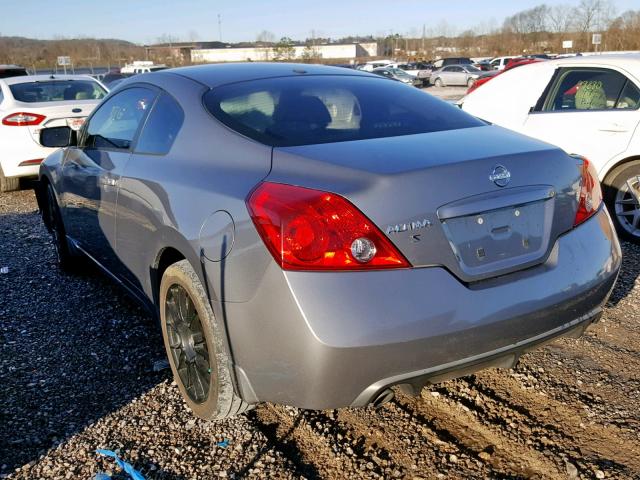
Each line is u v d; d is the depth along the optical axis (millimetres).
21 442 2645
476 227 2303
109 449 2590
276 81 3166
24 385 3121
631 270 4531
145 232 2992
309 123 2770
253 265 2217
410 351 2121
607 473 2383
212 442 2629
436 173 2246
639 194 5164
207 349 2559
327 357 2068
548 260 2475
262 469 2455
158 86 3367
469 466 2457
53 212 4785
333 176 2234
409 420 2770
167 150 3016
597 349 3346
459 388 3000
